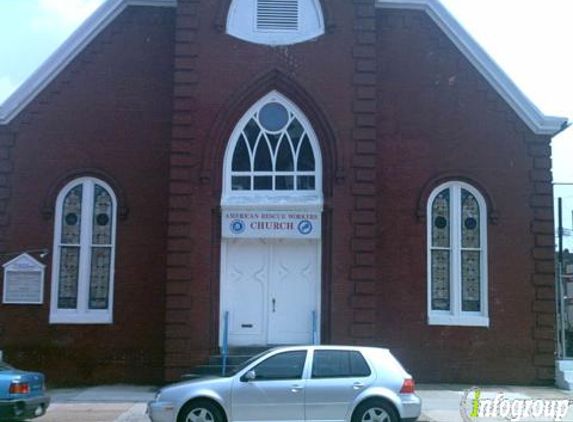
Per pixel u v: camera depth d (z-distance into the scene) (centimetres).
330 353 1088
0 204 1742
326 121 1678
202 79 1684
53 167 1767
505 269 1764
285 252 1694
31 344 1711
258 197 1677
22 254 1731
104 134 1784
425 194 1769
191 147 1659
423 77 1814
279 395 1056
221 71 1691
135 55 1811
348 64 1700
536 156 1798
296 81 1689
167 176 1777
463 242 1780
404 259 1750
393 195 1769
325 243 1659
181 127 1666
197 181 1653
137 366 1722
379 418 1054
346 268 1630
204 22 1702
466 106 1809
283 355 1084
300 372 1071
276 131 1711
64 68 1798
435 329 1734
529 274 1764
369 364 1080
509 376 1730
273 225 1662
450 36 1830
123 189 1766
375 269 1706
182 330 1599
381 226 1755
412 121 1797
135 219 1761
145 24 1822
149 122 1791
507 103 1812
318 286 1661
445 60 1825
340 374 1073
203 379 1095
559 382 1706
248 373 1067
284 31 1711
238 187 1694
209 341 1609
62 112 1784
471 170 1789
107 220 1772
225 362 1543
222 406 1055
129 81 1803
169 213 1639
